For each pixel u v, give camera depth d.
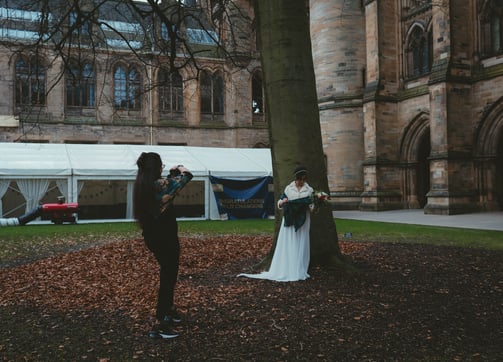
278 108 7.11
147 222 4.29
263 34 7.21
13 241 13.06
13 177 19.03
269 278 6.56
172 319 4.39
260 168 23.30
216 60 36.53
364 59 30.05
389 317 4.77
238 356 3.76
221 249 10.32
